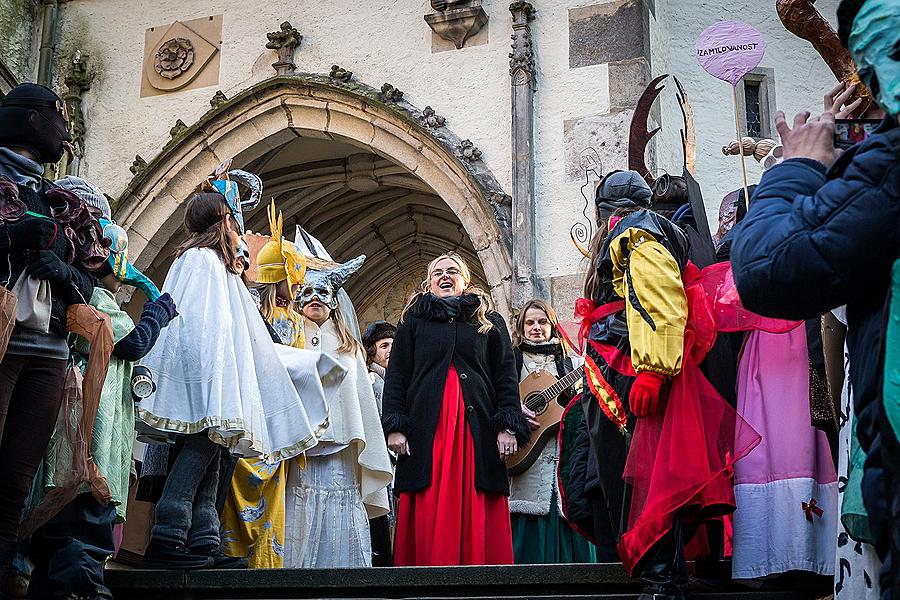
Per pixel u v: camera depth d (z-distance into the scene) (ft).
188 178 41.70
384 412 21.61
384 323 29.66
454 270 22.97
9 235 15.47
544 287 37.17
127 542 27.99
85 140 43.24
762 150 18.56
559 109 38.70
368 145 40.19
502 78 39.58
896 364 9.81
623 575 16.25
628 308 15.38
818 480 15.61
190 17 43.45
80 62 43.68
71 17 44.60
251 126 41.39
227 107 41.37
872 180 10.55
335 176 47.06
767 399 16.02
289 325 23.88
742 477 15.83
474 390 21.66
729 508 15.08
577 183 37.83
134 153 42.80
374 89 40.63
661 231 15.76
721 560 17.11
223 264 19.39
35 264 15.65
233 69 42.57
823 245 10.54
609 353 16.08
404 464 21.42
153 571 17.61
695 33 42.11
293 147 45.27
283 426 18.98
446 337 21.95
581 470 18.67
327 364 20.90
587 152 38.01
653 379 15.07
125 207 41.68
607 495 16.38
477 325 22.24
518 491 23.95
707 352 16.12
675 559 14.99
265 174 46.88
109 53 43.88
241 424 17.84
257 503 21.47
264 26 42.60
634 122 20.85
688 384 15.29
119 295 41.60
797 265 10.64
